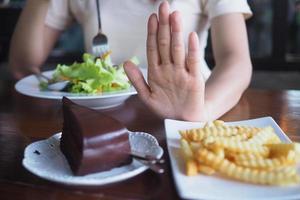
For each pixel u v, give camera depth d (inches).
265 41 102.0
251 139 13.6
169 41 16.1
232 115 21.0
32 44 34.1
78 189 12.7
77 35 103.3
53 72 26.8
